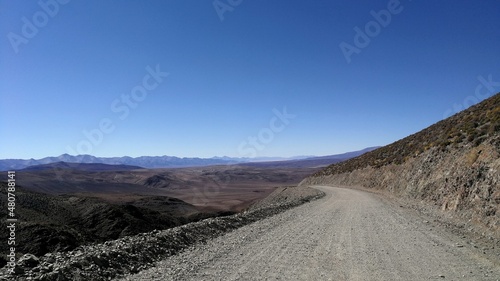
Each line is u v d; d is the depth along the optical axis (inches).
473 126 1027.3
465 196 680.4
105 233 1309.1
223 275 311.6
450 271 309.7
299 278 300.0
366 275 304.7
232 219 707.4
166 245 432.8
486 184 621.0
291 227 634.8
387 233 525.7
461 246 417.7
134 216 1512.1
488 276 292.5
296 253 402.6
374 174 2096.5
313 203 1227.2
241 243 480.7
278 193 3068.4
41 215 1230.3
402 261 350.0
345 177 2839.6
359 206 1009.5
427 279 288.2
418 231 536.1
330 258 372.8
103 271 311.4
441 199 833.5
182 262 366.0
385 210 867.4
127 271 326.6
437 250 397.4
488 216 552.4
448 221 649.6
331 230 576.4
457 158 900.0
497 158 645.9
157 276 309.1
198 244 475.8
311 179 4367.6
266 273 317.1
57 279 272.4
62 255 340.5
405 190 1288.1
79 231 1176.2
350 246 435.5
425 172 1133.1
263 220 769.6
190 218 2172.7
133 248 382.0
